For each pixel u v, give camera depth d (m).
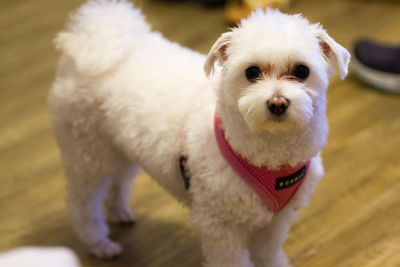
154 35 1.71
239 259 1.50
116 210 2.01
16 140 2.53
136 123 1.50
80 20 1.64
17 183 2.24
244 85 1.25
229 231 1.45
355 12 3.45
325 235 1.87
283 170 1.33
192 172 1.41
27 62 3.22
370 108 2.57
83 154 1.71
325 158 2.25
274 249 1.63
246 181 1.34
